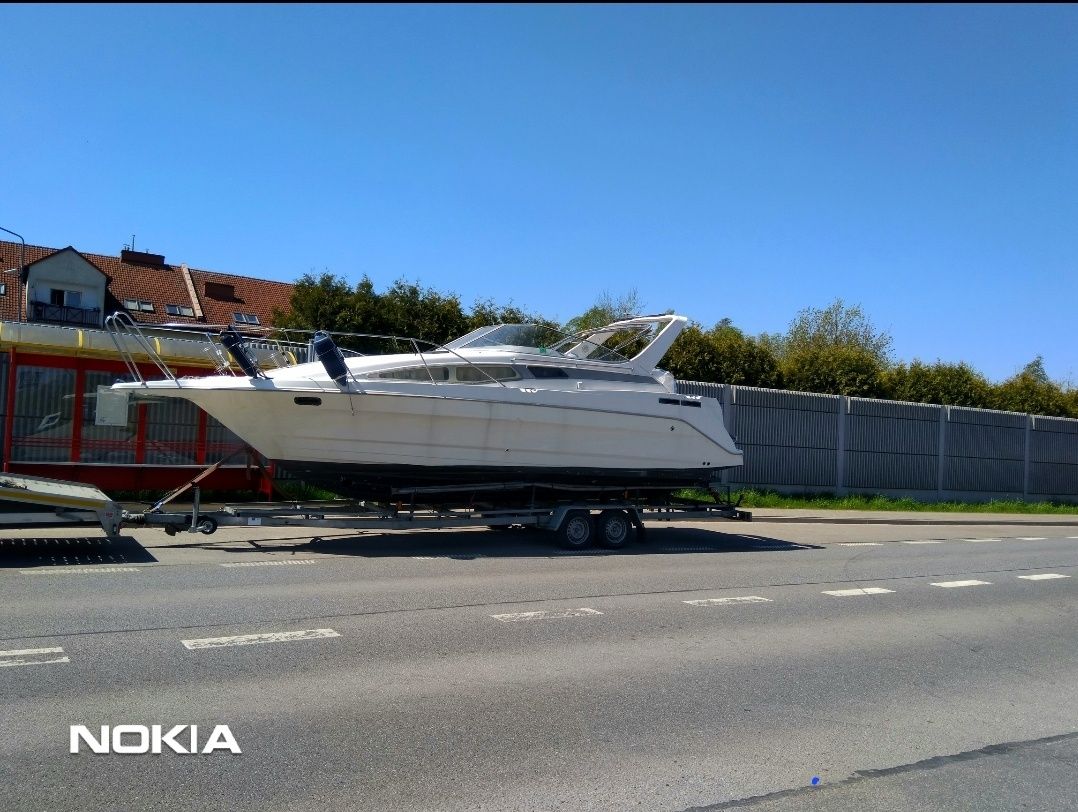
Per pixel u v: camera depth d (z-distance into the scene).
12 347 14.48
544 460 12.93
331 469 12.19
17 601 8.21
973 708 6.22
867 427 26.70
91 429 15.16
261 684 6.00
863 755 5.21
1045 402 36.81
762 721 5.71
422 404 12.09
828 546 15.68
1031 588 11.66
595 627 8.05
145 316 42.38
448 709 5.65
